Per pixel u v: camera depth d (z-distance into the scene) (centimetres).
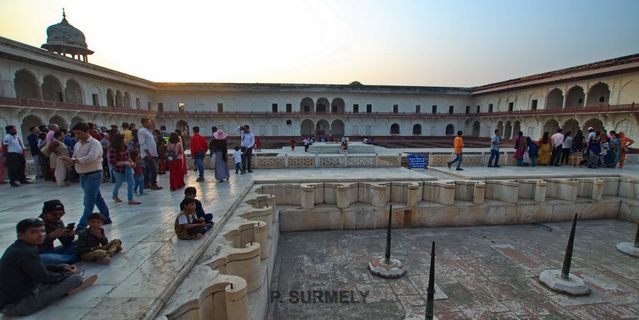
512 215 774
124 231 399
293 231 701
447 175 933
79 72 2547
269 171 951
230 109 4000
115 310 228
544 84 3039
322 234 689
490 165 1078
